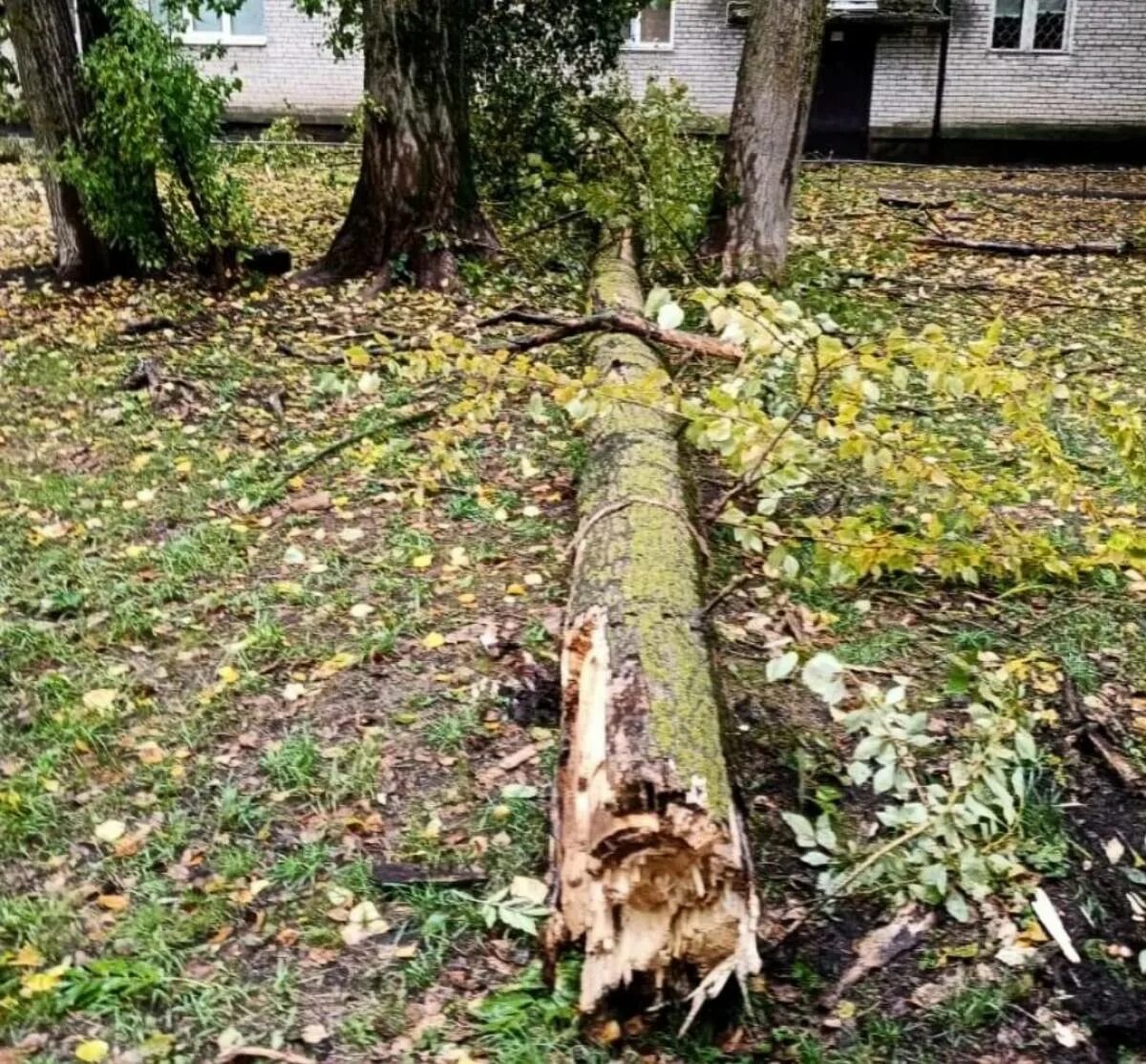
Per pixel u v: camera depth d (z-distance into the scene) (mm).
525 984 2715
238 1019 2654
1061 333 8023
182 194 8891
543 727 3645
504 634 4137
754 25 8477
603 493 4172
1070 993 2756
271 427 6039
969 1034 2662
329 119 18938
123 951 2820
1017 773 3223
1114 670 3998
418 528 4938
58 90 8422
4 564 4637
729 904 2498
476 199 9047
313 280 8781
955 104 19000
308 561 4668
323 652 4043
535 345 4633
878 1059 2598
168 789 3367
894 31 18500
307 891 3014
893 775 2914
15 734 3631
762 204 8602
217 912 2934
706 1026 2617
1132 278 9773
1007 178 16031
